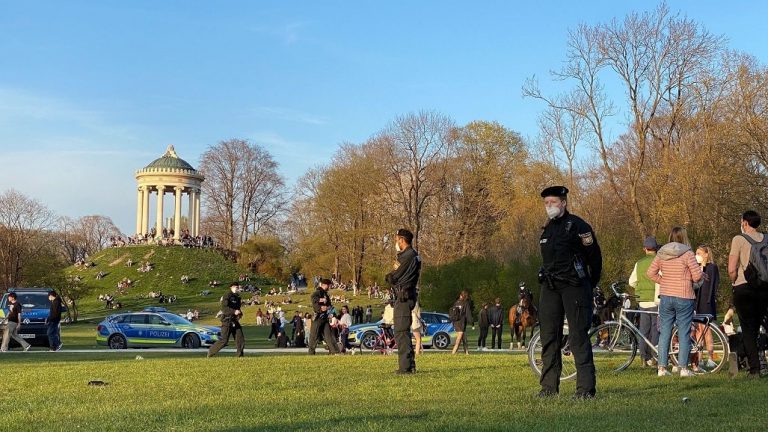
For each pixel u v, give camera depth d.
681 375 11.38
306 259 84.38
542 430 6.64
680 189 44.06
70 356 22.47
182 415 7.87
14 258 80.69
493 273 57.44
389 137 69.75
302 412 7.91
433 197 70.75
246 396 9.53
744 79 40.34
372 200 71.62
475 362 14.30
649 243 13.14
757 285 11.21
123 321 31.97
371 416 7.50
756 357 11.39
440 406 8.25
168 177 116.38
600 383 10.42
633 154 54.16
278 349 29.42
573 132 56.69
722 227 40.78
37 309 30.28
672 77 45.03
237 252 103.75
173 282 96.44
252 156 104.88
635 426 6.88
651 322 12.65
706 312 13.14
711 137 42.28
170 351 26.86
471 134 71.75
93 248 150.62
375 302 73.12
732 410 7.88
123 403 9.02
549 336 9.27
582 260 9.00
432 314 32.19
